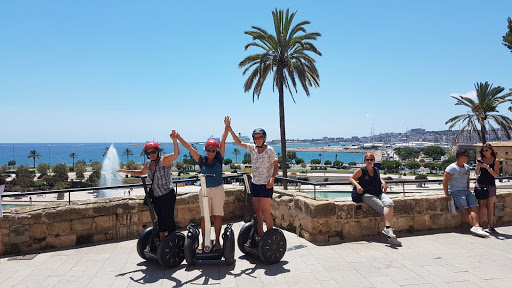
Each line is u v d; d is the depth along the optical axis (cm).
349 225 623
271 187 530
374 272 465
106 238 649
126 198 686
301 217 647
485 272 454
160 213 522
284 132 2947
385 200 612
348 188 3375
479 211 674
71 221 619
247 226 549
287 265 502
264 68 2788
